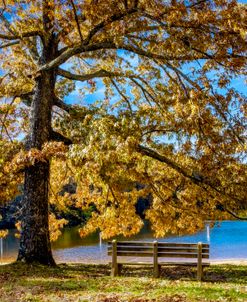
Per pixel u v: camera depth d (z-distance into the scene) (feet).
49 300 27.71
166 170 52.13
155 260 40.27
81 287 32.65
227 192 45.44
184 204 52.26
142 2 43.57
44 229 47.11
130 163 44.73
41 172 47.65
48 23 48.34
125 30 43.27
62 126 52.70
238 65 40.24
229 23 38.40
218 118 41.42
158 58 43.78
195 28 41.09
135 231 59.21
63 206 68.69
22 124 60.95
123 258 85.25
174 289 31.60
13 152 48.03
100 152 39.19
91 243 122.72
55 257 93.45
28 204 47.09
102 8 43.83
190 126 41.81
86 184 63.98
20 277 36.86
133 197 58.54
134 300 27.37
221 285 34.71
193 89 40.06
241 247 109.19
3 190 48.78
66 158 41.98
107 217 58.54
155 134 49.90
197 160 44.70
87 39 46.70
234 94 41.39
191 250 39.78
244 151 40.86
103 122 41.91
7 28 50.93
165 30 41.65
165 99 51.88
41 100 49.24
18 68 49.73
